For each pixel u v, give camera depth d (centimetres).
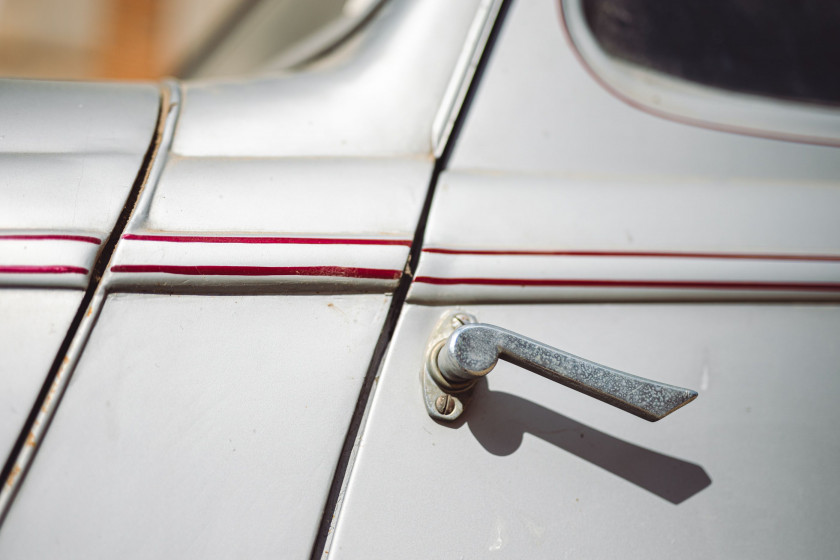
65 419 46
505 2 60
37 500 45
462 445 50
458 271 52
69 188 50
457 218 54
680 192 58
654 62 62
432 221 53
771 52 65
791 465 54
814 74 66
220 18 112
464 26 60
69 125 53
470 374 47
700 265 56
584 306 54
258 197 52
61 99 54
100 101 55
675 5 64
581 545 50
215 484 47
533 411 51
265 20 94
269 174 53
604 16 62
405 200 54
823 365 56
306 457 48
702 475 53
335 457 48
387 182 54
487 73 59
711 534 52
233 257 49
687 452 53
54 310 47
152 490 46
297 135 56
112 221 49
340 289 51
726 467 53
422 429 49
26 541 44
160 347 48
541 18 61
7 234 48
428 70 58
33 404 46
